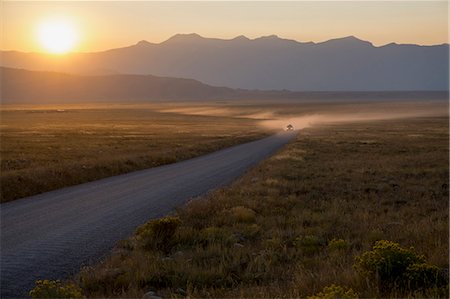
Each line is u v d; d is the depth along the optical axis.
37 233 16.56
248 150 62.59
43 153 52.00
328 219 17.67
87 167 33.91
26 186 25.98
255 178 30.92
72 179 30.45
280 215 19.08
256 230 15.93
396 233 15.06
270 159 45.66
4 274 12.09
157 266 11.82
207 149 60.62
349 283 9.84
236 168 40.16
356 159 46.44
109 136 89.12
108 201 23.45
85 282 10.92
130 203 22.83
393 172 34.41
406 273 9.74
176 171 38.06
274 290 9.81
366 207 20.41
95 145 66.12
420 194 24.31
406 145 66.19
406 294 9.12
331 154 52.84
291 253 12.98
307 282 9.97
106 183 30.66
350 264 11.48
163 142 74.12
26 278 11.79
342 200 22.20
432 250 12.34
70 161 42.72
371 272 9.92
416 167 37.94
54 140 76.19
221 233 15.23
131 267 11.84
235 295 9.77
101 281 11.01
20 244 15.09
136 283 10.75
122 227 17.53
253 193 24.42
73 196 25.09
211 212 19.53
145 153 53.12
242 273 11.50
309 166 39.41
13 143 67.75
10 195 24.20
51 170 30.06
